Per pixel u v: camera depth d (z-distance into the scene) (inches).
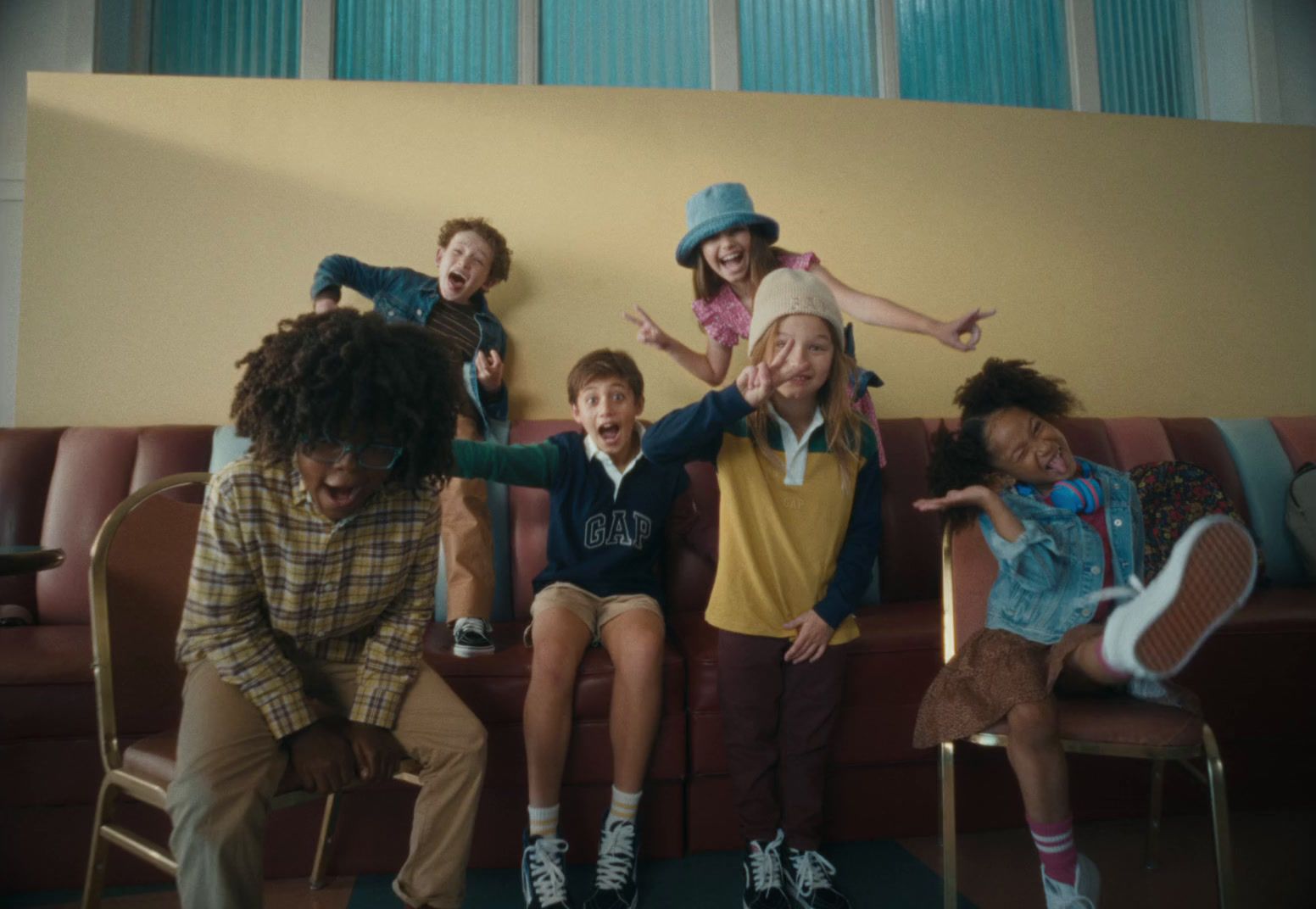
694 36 111.1
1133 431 84.7
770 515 55.7
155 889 53.4
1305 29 123.4
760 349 55.6
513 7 108.7
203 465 74.1
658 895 52.7
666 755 55.9
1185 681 60.3
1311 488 79.7
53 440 74.3
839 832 60.0
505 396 80.8
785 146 93.0
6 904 51.3
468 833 44.1
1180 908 51.4
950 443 56.2
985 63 119.2
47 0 99.7
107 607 44.8
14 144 98.7
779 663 55.1
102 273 83.9
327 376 39.9
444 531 65.8
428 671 48.4
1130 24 124.9
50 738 51.6
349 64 105.2
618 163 90.4
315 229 86.7
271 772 40.2
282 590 43.8
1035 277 97.2
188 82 85.9
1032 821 44.6
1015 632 50.3
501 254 81.7
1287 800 65.0
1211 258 101.6
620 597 60.1
